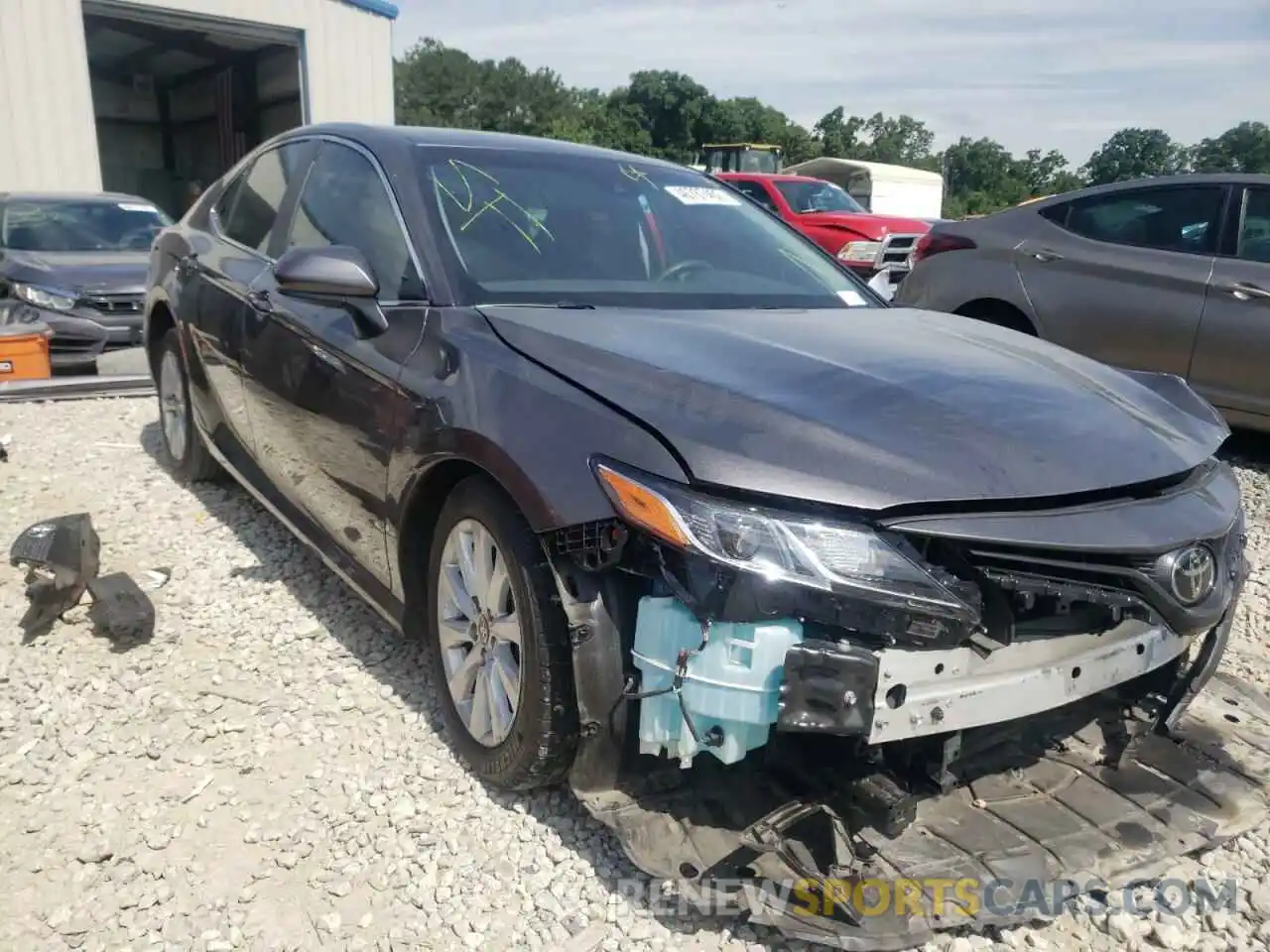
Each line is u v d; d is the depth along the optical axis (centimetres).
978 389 248
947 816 246
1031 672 221
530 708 237
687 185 386
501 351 261
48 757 278
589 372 242
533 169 351
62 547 344
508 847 246
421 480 271
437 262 298
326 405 317
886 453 212
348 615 362
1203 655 273
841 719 199
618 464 217
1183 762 278
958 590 205
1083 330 616
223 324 400
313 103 1850
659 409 224
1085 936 229
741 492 205
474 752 265
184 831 251
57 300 806
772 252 371
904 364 261
